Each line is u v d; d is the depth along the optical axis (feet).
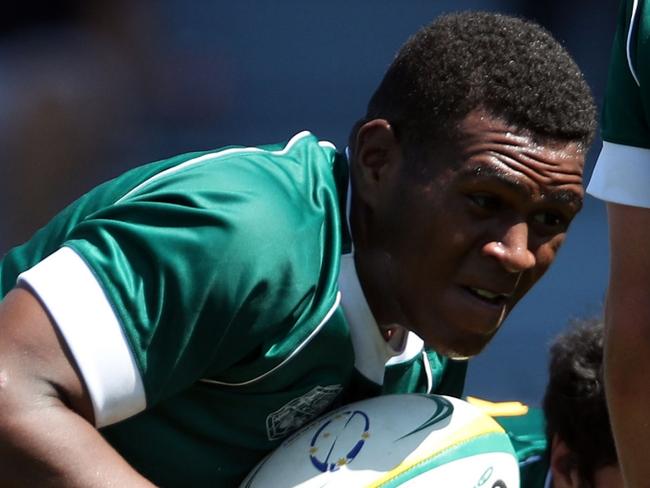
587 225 67.15
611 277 26.23
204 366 23.36
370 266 25.29
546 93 24.02
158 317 22.59
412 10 79.66
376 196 25.07
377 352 26.02
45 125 69.46
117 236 22.91
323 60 79.30
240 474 25.62
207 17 77.97
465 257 24.08
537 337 58.39
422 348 27.94
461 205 23.84
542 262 24.47
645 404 25.64
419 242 24.36
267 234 23.20
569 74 24.50
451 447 24.76
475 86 24.06
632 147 25.63
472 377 55.11
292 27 79.46
